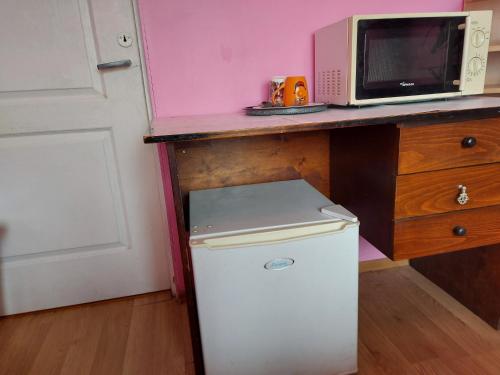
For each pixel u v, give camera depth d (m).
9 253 1.49
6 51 1.29
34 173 1.42
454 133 1.00
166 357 1.29
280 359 1.02
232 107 1.43
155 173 1.50
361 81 1.15
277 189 1.32
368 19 1.10
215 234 0.94
